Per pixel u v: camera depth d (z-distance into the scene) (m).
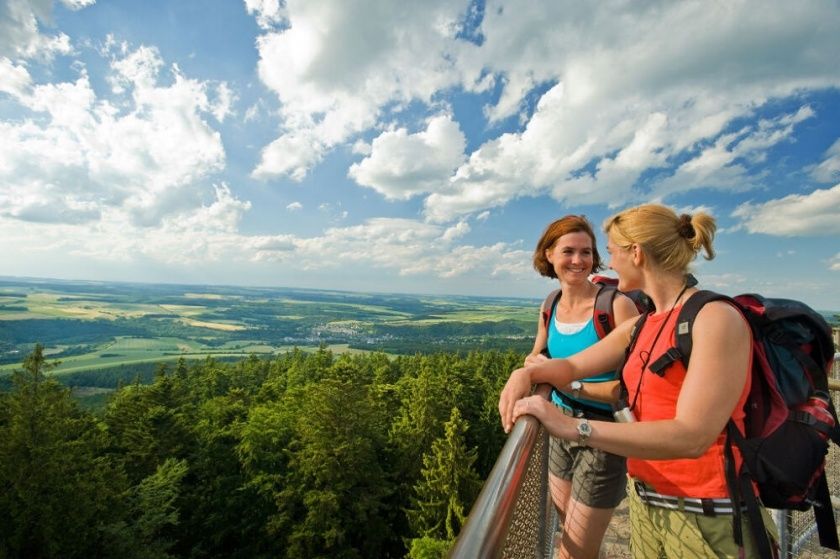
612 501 2.35
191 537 27.19
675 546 1.66
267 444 29.62
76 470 19.94
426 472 26.14
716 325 1.46
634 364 1.80
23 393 20.22
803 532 3.91
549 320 3.00
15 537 17.20
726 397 1.39
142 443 30.20
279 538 25.80
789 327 1.54
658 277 1.77
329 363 73.88
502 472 1.12
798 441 1.46
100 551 19.08
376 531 26.20
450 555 0.84
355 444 27.06
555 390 2.50
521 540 1.15
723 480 1.55
